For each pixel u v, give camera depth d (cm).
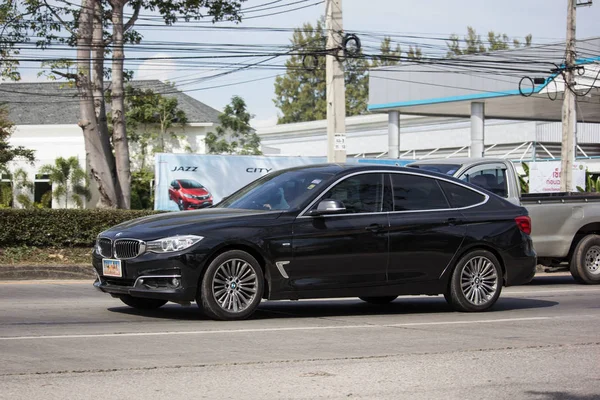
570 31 2686
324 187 1013
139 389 609
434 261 1061
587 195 1627
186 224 945
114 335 847
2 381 629
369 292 1025
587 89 3666
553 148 5628
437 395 611
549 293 1417
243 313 957
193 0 2572
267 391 609
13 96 4634
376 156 6412
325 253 991
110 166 2403
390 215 1040
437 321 1003
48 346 780
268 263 962
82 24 2344
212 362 712
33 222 1875
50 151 4344
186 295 925
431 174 1096
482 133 4028
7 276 1639
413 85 4162
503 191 1543
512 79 3781
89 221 1923
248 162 3014
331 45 2245
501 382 660
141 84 4475
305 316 1041
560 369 715
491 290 1107
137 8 2547
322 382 643
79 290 1379
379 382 648
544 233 1580
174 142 4344
